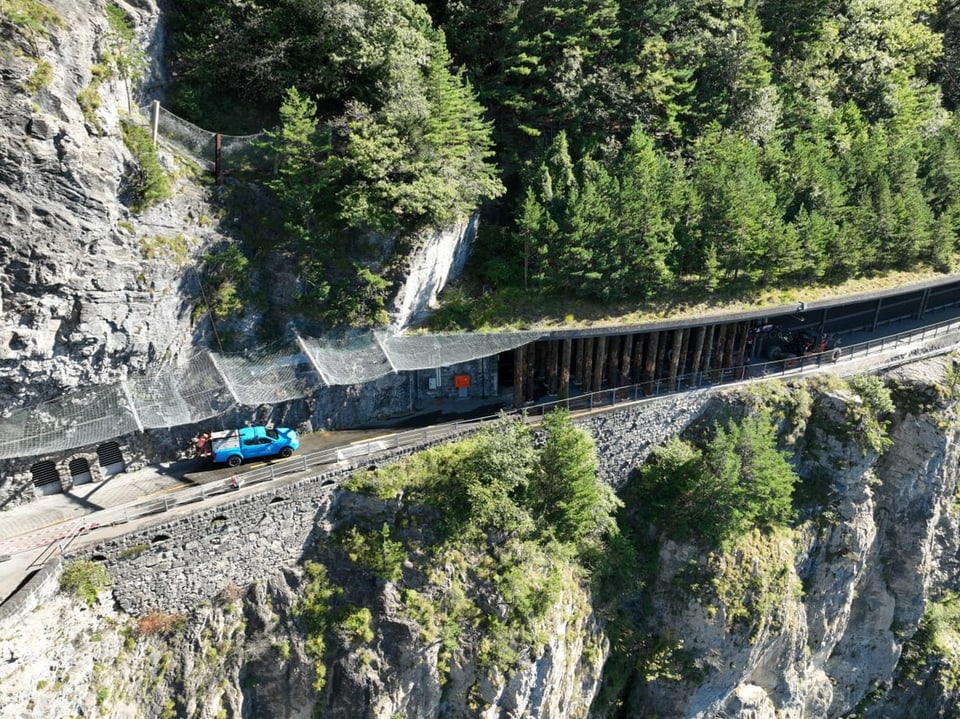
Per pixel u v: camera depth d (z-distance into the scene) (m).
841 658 51.84
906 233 55.53
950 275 57.53
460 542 36.50
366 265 40.47
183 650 31.80
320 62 42.00
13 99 28.09
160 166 34.56
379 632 34.19
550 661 36.66
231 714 32.16
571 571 39.19
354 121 40.00
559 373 48.12
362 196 38.78
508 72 48.69
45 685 27.62
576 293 45.88
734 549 42.75
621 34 50.50
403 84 40.19
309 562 35.41
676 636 42.41
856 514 48.00
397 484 36.25
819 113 58.47
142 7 37.34
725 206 48.12
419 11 43.31
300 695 33.47
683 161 51.34
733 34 52.19
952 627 55.03
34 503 32.88
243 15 42.00
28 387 30.97
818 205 53.41
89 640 29.36
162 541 31.23
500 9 49.03
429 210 40.91
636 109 49.72
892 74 64.19
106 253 31.77
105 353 32.97
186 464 36.75
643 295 46.50
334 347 40.03
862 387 48.91
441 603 35.28
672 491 44.25
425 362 41.06
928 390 49.62
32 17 28.70
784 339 54.28
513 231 47.81
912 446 49.41
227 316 38.06
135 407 34.41
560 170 47.09
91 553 29.75
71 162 29.83
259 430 36.81
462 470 37.31
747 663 43.00
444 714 35.75
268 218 39.88
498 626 35.38
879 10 65.19
